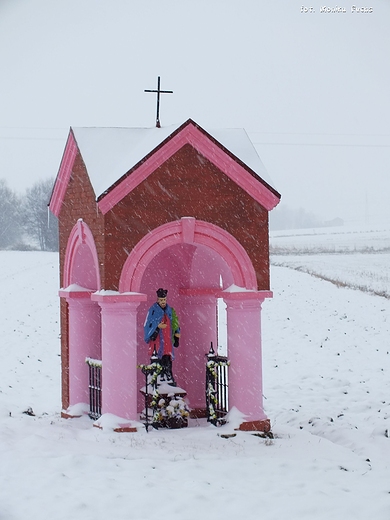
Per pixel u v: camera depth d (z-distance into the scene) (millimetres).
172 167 11844
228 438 11562
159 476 9305
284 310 30594
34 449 10492
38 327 28344
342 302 31859
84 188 12562
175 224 11844
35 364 22266
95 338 13523
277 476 9523
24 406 16297
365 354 22734
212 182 12039
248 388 12086
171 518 7879
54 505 8141
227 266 12328
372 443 11891
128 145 12875
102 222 11617
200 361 13664
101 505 8164
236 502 8367
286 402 16422
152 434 11547
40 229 79250
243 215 12188
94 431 11648
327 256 51562
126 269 11648
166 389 12328
